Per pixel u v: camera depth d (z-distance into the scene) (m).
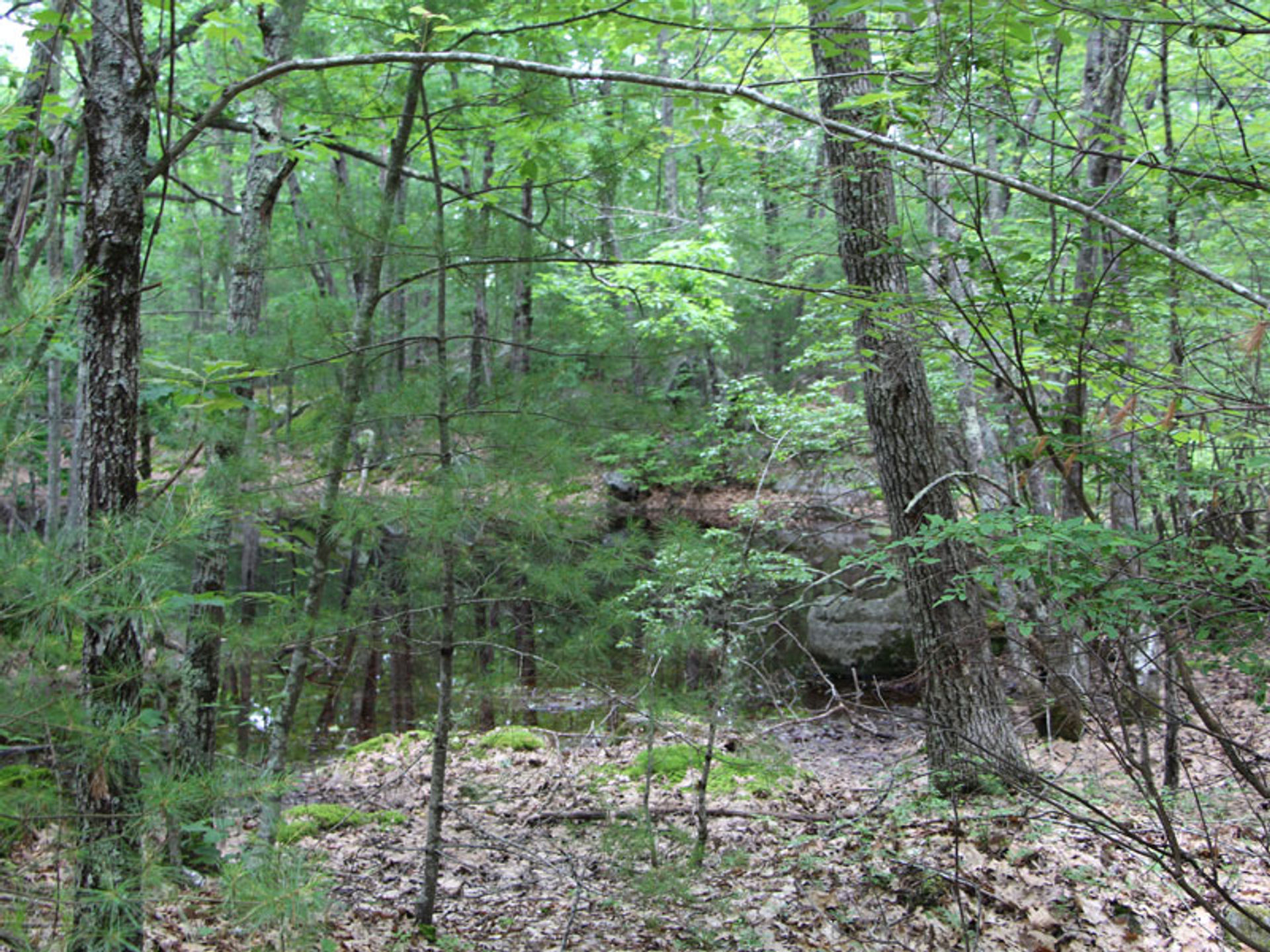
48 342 3.72
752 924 5.45
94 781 2.89
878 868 5.84
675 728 7.03
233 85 4.11
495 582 5.89
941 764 6.44
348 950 4.82
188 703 5.48
